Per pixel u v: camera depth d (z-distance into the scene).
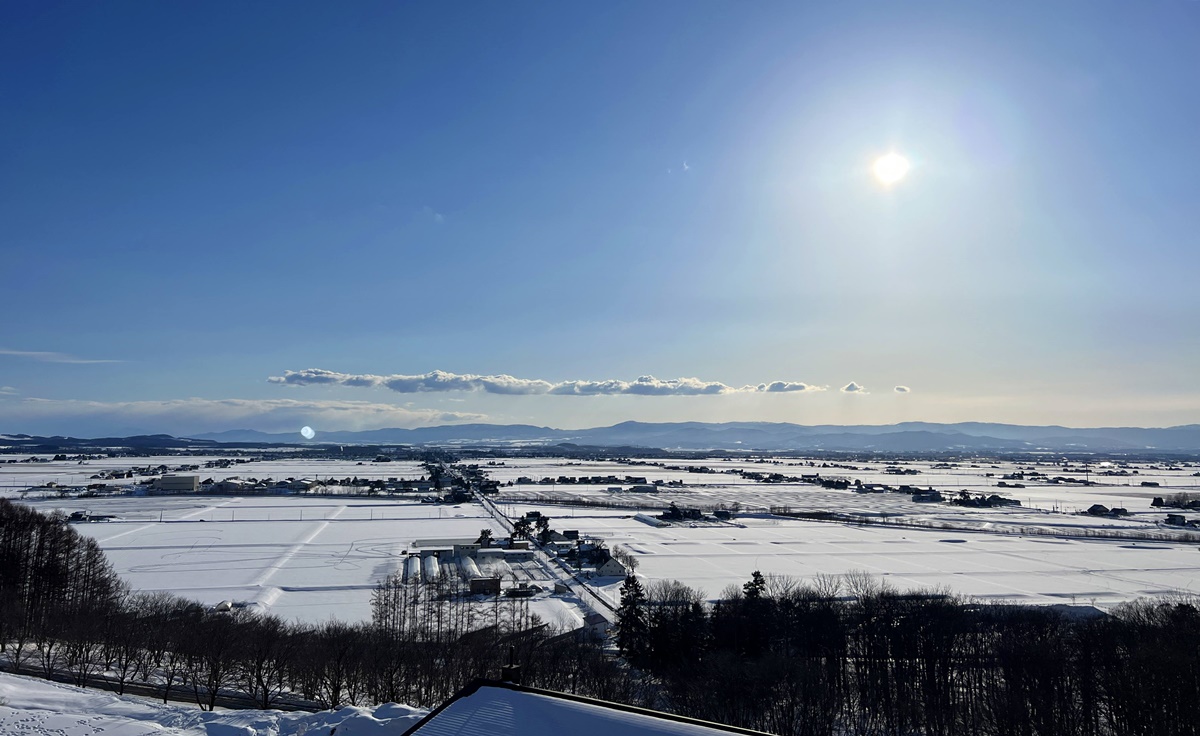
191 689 101.06
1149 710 92.25
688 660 117.44
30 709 78.25
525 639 133.12
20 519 168.88
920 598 146.12
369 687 101.00
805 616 129.88
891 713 98.94
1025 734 90.69
